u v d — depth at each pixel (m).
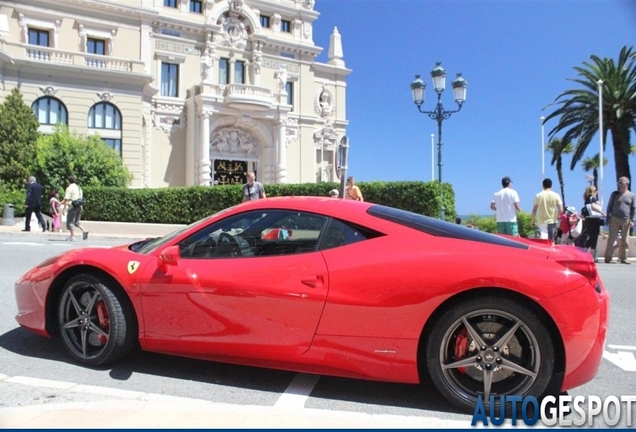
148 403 3.45
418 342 3.52
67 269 4.34
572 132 31.67
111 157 26.91
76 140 26.19
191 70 37.06
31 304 4.52
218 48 37.97
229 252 4.03
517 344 3.46
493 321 3.48
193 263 4.02
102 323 4.23
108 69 30.69
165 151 35.72
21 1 30.81
